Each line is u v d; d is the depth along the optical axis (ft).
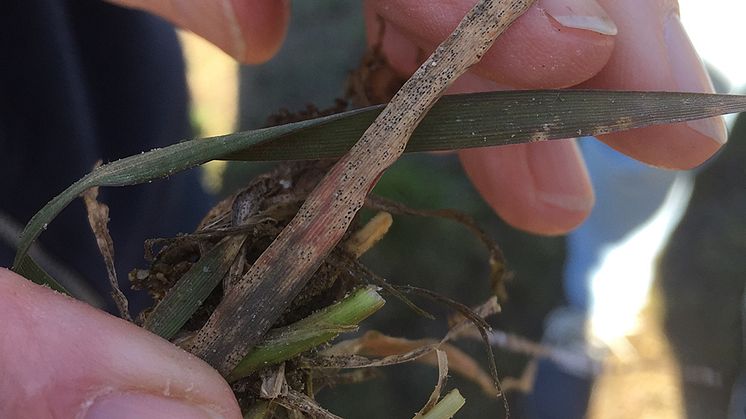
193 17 0.59
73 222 0.77
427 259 1.18
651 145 0.58
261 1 0.59
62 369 0.47
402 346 0.58
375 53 0.59
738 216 1.31
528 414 1.12
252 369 0.50
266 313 0.49
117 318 0.48
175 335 0.50
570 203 0.69
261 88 1.50
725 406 1.18
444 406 0.51
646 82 0.56
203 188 1.09
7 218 0.73
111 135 0.85
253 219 0.51
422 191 1.23
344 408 1.03
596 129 0.49
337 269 0.52
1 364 0.47
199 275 0.50
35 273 0.50
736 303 1.25
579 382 1.15
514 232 1.26
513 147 0.68
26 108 0.73
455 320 0.58
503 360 1.13
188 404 0.47
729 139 1.35
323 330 0.49
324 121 0.48
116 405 0.47
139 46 0.82
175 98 0.92
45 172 0.75
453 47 0.48
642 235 1.26
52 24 0.73
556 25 0.52
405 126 0.48
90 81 0.82
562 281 1.25
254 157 0.48
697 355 1.21
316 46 1.57
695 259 1.28
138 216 0.86
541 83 0.53
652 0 0.56
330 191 0.48
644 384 1.17
